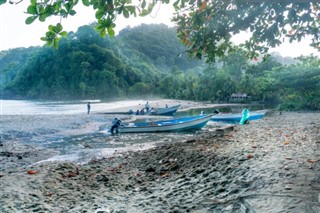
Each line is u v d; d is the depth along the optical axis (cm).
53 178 712
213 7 420
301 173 520
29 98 12888
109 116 3359
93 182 707
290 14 399
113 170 841
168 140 1712
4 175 721
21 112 4350
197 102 7425
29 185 640
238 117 2650
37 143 1695
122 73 12775
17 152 1389
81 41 13638
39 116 3203
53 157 1284
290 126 1627
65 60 12900
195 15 432
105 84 11888
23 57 16975
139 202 533
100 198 580
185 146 1036
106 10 315
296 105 3628
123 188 657
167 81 11381
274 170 561
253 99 7431
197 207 468
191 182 619
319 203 384
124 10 329
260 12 414
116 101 8850
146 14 337
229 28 451
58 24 290
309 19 403
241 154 756
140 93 11862
